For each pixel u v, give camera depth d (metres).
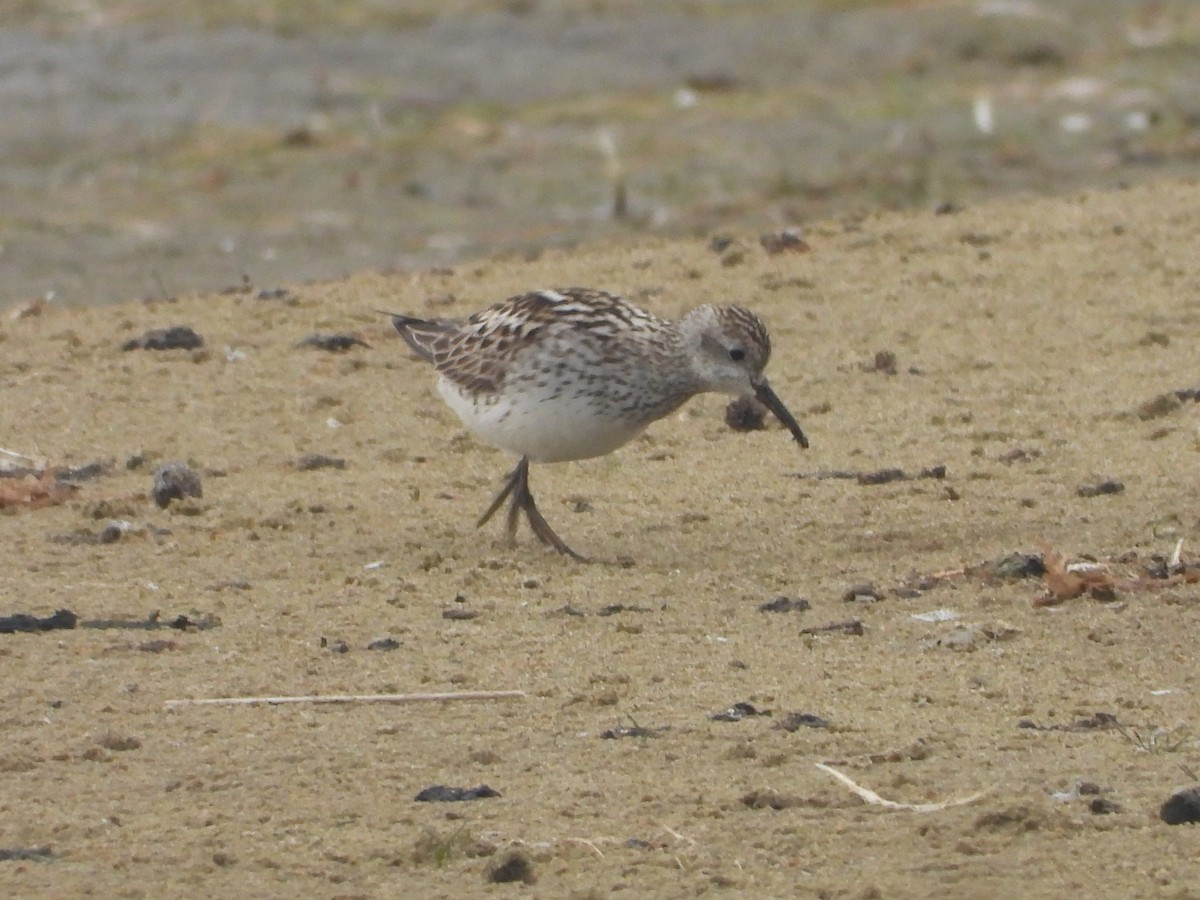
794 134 26.28
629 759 9.09
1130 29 31.06
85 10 32.00
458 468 14.29
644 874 7.95
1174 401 14.72
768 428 14.85
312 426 15.22
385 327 17.55
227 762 9.11
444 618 11.20
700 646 10.65
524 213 23.39
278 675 10.25
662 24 31.44
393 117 27.44
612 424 12.55
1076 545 12.13
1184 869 7.91
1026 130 26.22
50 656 10.53
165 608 11.40
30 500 13.47
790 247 19.17
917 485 13.43
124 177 25.03
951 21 31.09
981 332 16.69
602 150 25.78
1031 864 7.99
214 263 21.78
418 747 9.28
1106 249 18.55
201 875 7.96
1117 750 9.09
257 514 13.21
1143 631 10.68
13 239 22.53
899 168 24.42
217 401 15.77
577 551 12.45
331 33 30.92
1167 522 12.48
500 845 8.19
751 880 7.87
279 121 27.23
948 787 8.71
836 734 9.34
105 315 18.34
